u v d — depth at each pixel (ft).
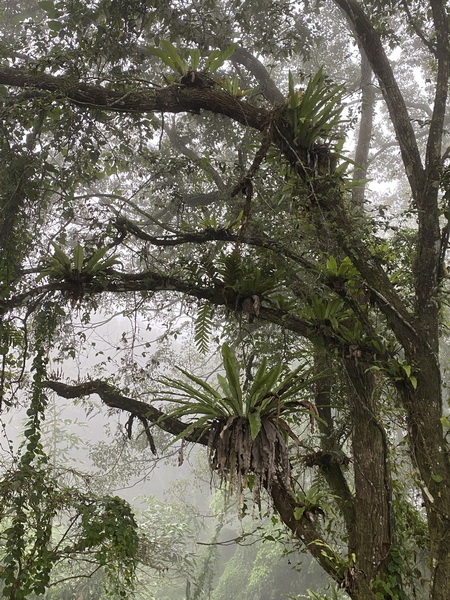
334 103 11.71
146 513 29.86
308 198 11.69
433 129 12.87
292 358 13.73
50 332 13.26
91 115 15.64
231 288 11.94
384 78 14.12
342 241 11.51
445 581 9.45
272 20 19.39
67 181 15.44
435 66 19.17
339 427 13.78
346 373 12.19
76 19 16.44
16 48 15.87
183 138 24.90
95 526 12.02
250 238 12.13
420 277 11.80
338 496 12.07
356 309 11.28
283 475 9.42
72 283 11.90
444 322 14.88
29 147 13.96
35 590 11.77
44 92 12.64
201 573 30.73
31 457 12.38
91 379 14.64
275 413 9.75
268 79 22.70
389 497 11.28
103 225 13.33
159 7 16.53
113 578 13.89
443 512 9.78
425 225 12.12
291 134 11.94
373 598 10.05
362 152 24.95
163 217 24.89
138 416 13.66
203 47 18.06
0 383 13.34
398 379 10.68
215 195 21.50
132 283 12.09
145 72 24.29
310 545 10.84
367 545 10.81
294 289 12.00
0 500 12.03
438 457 10.15
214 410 9.79
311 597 13.60
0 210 12.75
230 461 9.28
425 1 17.62
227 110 12.24
